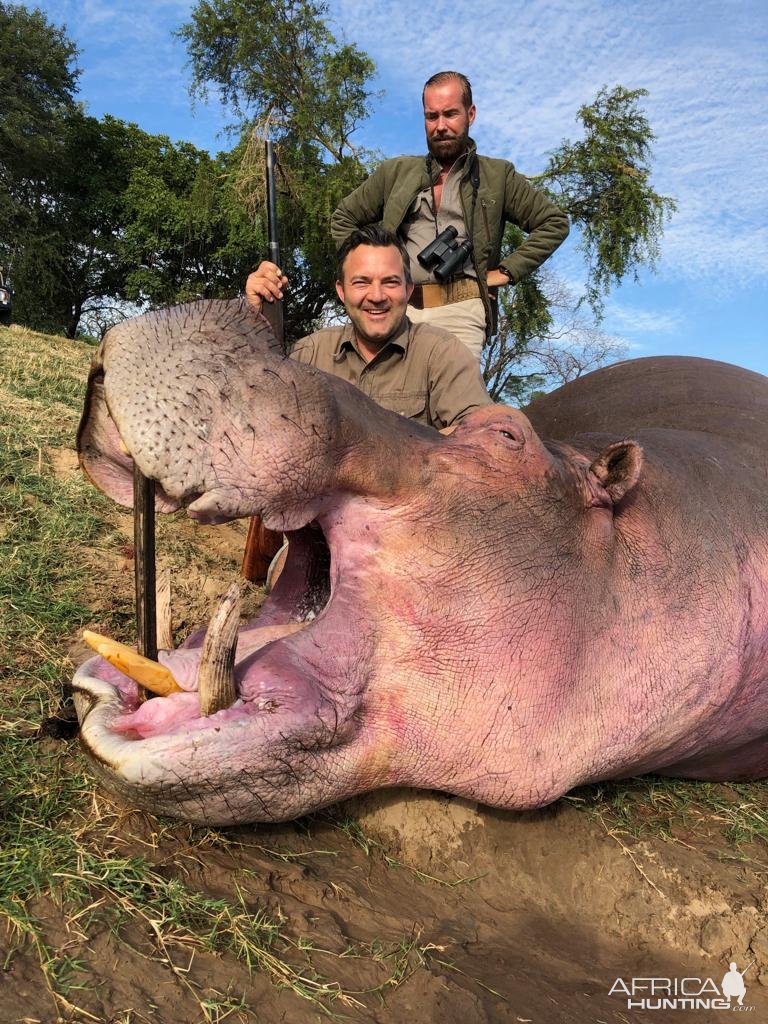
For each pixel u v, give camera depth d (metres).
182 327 2.31
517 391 27.22
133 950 2.14
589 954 2.90
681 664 3.05
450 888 2.94
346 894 2.66
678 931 3.02
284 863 2.69
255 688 2.35
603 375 5.30
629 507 3.14
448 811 3.06
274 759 2.31
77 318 36.81
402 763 2.66
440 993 2.38
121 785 2.24
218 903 2.36
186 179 35.69
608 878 3.11
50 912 2.18
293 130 25.77
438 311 5.46
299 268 28.94
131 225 33.62
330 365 4.52
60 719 2.90
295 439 2.32
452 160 5.39
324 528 2.62
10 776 2.66
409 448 2.68
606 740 2.91
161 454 2.18
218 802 2.33
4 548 4.30
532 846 3.12
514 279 5.56
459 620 2.63
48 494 5.00
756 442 4.06
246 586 4.82
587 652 2.86
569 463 3.01
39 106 34.56
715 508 3.41
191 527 5.50
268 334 2.41
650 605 3.02
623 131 25.19
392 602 2.61
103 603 4.07
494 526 2.70
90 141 35.47
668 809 3.62
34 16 35.59
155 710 2.34
